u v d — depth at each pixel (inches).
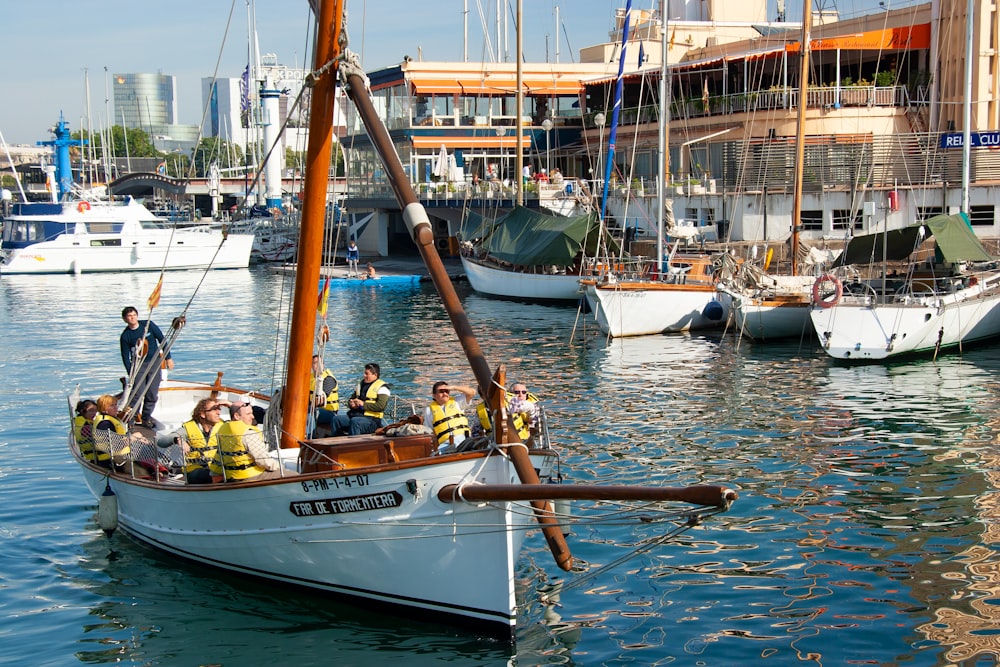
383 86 2461.9
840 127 1828.2
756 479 661.9
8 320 1601.9
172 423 687.1
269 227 2748.5
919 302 1105.4
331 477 442.0
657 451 734.5
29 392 1032.2
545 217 1742.1
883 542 546.9
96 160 4308.6
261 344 1307.8
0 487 682.8
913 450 722.8
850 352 1093.1
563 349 1214.9
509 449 418.6
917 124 1829.5
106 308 1739.7
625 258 1482.5
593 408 880.3
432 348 1234.0
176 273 2417.6
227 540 494.0
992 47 1726.1
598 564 525.7
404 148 2410.2
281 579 487.8
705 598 481.1
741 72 2108.8
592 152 2386.8
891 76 1877.5
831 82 2030.0
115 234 2418.8
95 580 518.9
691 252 1617.9
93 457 606.9
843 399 896.9
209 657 433.1
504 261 1771.7
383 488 434.3
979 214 1589.6
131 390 634.8
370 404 559.2
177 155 5644.7
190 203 3486.7
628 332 1300.4
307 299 486.9
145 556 551.2
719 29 2522.1
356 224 2657.5
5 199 2967.5
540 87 2410.2
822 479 658.8
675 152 2097.7
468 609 438.9
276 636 449.7
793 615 461.1
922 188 1614.2
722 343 1236.5
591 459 715.4
